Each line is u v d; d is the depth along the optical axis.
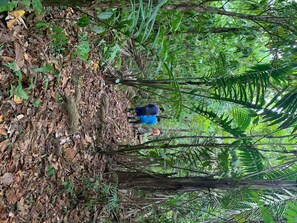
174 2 2.30
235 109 3.91
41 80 2.98
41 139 3.08
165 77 4.97
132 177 3.99
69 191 3.51
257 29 3.64
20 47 2.68
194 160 3.64
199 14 3.54
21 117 2.76
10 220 2.72
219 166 3.55
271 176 3.66
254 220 3.63
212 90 3.64
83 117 3.92
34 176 3.00
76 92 3.60
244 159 3.46
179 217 4.54
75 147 3.71
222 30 3.86
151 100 6.27
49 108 3.14
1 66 2.53
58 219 3.38
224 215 3.84
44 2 2.15
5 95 2.58
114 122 4.98
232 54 4.84
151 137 7.05
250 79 3.11
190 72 5.21
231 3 4.71
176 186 3.65
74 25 3.45
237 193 3.41
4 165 2.64
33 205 3.00
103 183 4.13
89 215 3.86
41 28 2.91
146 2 2.15
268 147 4.93
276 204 3.33
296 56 2.99
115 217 4.27
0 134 2.57
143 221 4.38
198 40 4.45
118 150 4.18
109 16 2.74
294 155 3.37
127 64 5.14
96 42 4.05
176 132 7.15
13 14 2.54
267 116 2.80
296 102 2.69
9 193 2.70
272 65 2.94
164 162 3.79
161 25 2.35
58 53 3.23
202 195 4.05
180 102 2.42
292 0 3.04
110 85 4.86
